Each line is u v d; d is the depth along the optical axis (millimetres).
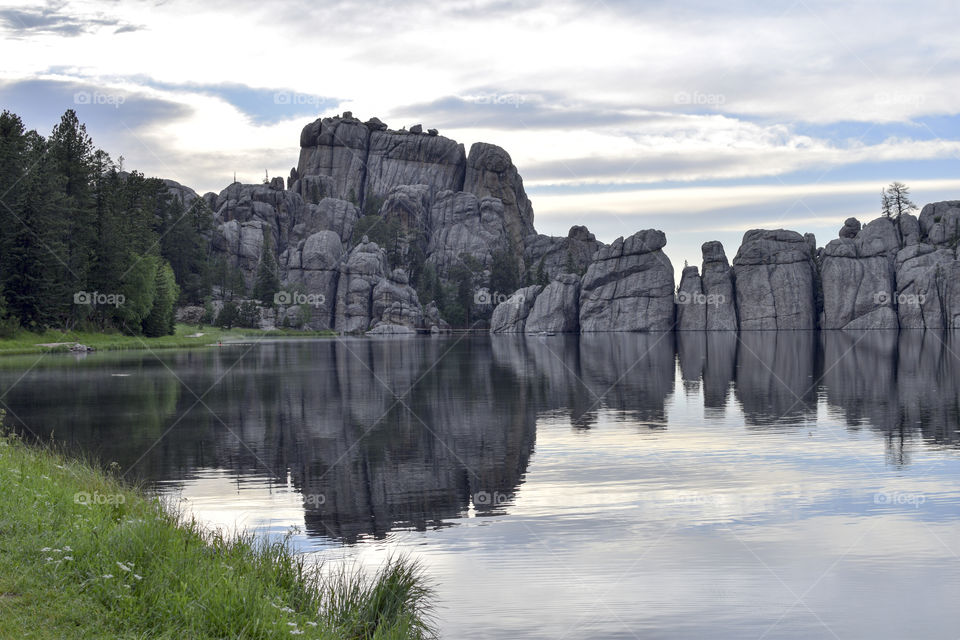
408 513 20203
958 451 28922
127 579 11008
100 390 49094
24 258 100750
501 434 33312
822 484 23703
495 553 16922
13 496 13977
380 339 177500
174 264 179250
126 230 128000
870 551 17156
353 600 12172
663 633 12922
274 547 13766
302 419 37281
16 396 45875
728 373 67125
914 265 193250
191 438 31469
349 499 21641
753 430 34438
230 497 21703
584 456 28297
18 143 106438
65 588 10555
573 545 17516
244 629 10008
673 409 42031
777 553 17000
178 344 123750
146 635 9672
